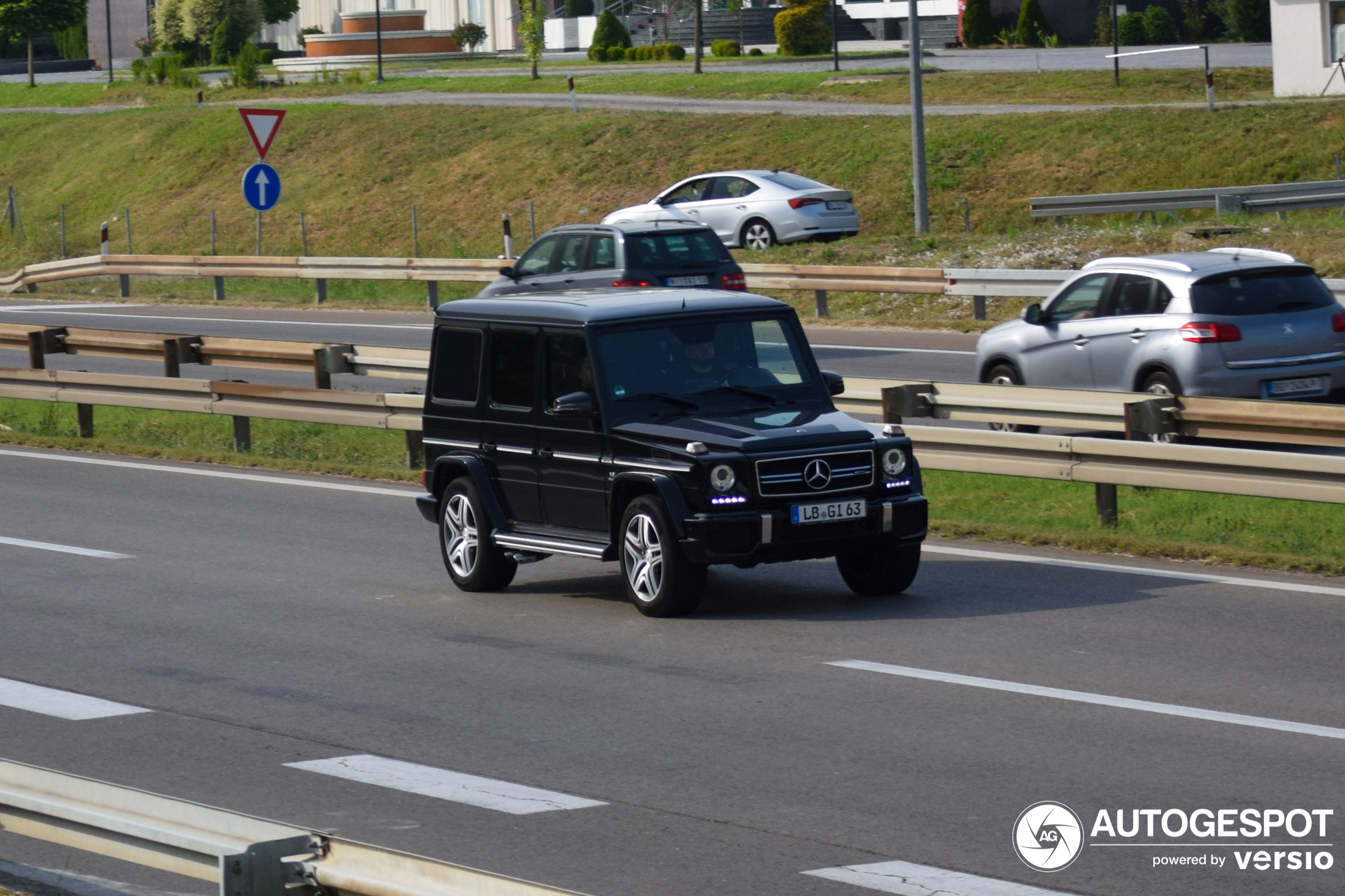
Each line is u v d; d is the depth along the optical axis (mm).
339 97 97062
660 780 11516
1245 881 9367
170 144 89125
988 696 13422
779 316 18078
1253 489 18484
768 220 51531
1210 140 62250
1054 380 27094
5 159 95375
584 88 90688
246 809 11117
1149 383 25516
